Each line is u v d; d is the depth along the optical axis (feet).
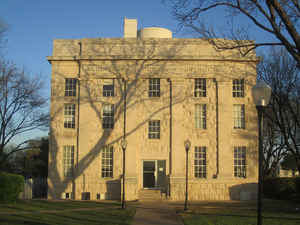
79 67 91.97
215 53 90.74
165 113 89.45
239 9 42.73
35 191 95.55
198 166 88.07
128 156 87.97
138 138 88.74
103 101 90.43
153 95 90.48
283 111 92.22
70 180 88.53
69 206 71.36
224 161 87.61
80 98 90.43
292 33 36.22
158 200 84.69
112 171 88.28
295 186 90.79
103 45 92.27
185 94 89.81
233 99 89.92
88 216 58.18
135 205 75.20
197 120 89.71
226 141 88.22
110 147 89.15
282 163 141.18
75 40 93.25
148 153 88.48
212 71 90.27
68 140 89.97
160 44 91.40
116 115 89.76
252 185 87.10
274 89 88.89
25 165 124.26
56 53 93.09
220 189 86.53
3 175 69.21
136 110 89.45
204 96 90.38
